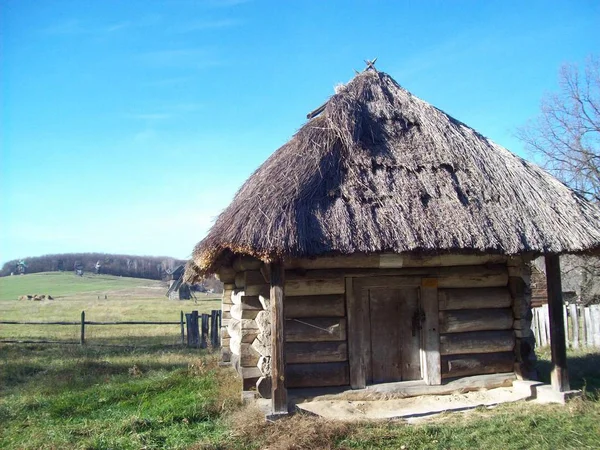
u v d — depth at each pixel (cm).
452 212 742
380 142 830
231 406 744
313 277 766
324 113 870
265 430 645
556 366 767
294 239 654
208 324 1642
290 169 758
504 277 830
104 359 1286
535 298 2133
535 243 735
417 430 642
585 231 768
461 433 636
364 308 805
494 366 816
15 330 2009
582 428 645
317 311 769
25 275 7331
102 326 2183
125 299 4569
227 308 1188
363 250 675
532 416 684
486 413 712
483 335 816
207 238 716
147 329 2077
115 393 889
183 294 4575
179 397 847
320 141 805
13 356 1348
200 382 951
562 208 795
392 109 870
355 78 926
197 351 1466
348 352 770
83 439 652
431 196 763
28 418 765
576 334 1468
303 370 757
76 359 1275
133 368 1108
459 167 809
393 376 802
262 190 723
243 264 760
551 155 2116
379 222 708
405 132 853
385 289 815
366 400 754
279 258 668
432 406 739
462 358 806
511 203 778
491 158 840
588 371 970
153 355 1361
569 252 761
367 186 753
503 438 617
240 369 804
